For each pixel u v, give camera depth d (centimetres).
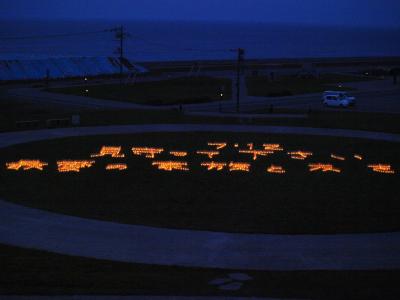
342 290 1564
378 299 1500
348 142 4038
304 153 3631
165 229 2147
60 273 1666
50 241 1977
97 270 1708
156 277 1650
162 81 9362
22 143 3794
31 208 2386
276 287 1584
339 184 2911
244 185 2875
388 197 2667
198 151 3662
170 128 4512
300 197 2655
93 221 2230
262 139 4112
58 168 3142
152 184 2872
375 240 2048
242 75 10612
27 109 5891
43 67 10244
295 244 1994
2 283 1576
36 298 1470
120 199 2583
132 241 1998
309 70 10294
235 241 2017
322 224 2239
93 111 5462
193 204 2523
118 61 11562
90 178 2962
